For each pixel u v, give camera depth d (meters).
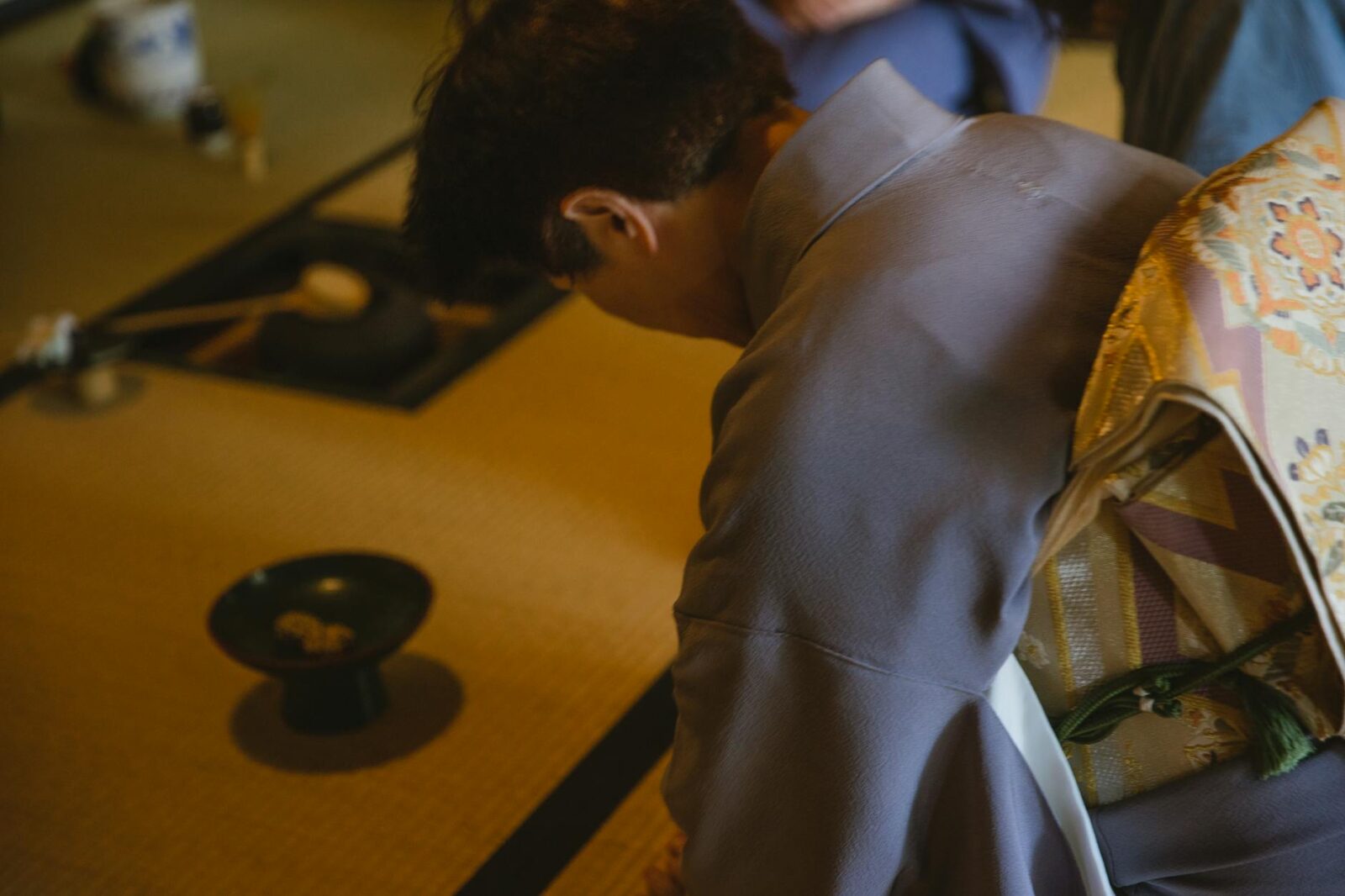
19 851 1.64
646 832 1.64
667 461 2.33
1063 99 3.66
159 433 2.45
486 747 1.77
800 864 0.89
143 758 1.77
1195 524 0.82
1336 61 1.32
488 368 2.62
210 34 4.36
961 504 0.81
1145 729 0.93
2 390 2.59
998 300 0.85
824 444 0.82
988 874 0.86
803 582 0.83
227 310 2.75
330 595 1.81
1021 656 0.93
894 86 0.96
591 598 2.03
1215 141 1.32
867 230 0.88
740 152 0.97
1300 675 0.86
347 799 1.70
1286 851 0.91
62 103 3.89
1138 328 0.78
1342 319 0.83
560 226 0.98
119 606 2.04
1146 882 0.96
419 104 1.04
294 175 3.43
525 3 0.94
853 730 0.84
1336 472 0.79
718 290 1.04
